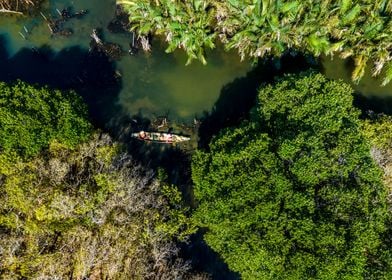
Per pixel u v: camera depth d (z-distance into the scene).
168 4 34.00
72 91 32.94
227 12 34.81
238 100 37.06
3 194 28.58
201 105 36.84
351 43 35.34
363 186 27.45
